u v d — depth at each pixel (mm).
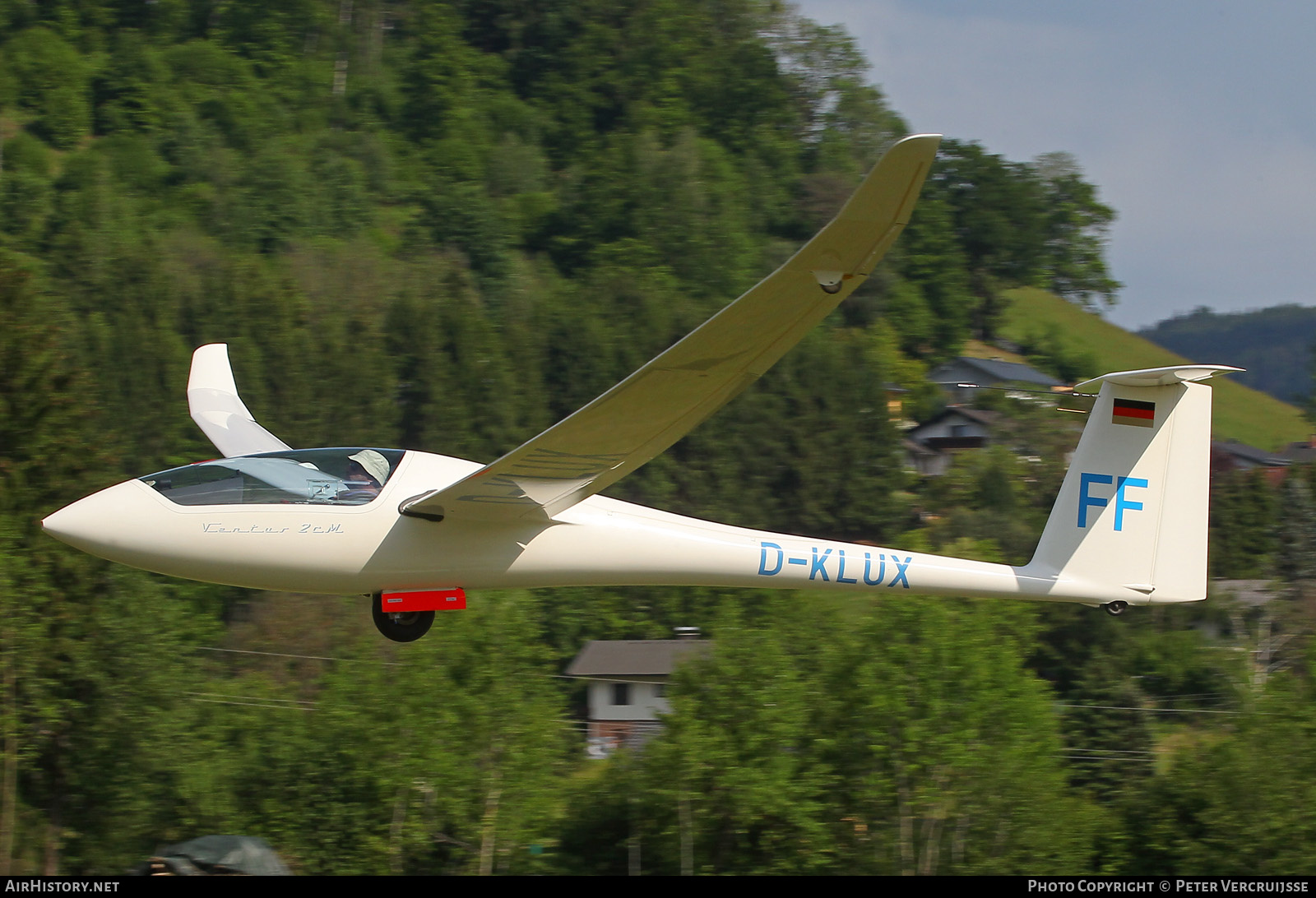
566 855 55281
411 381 120625
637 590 87375
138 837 53188
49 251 128250
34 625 49500
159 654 56250
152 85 178750
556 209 166250
